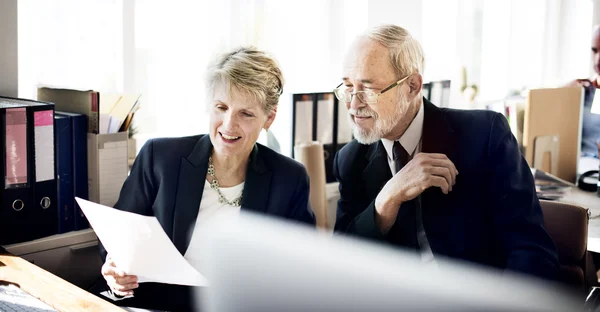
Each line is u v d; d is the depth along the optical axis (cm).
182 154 196
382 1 318
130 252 154
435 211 207
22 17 222
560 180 318
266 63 188
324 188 251
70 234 210
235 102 185
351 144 230
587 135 385
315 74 298
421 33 341
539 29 401
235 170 194
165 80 255
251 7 273
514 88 395
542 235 194
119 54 243
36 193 201
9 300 148
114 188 220
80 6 233
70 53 233
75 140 211
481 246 205
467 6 361
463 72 366
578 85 394
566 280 196
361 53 213
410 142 219
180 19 255
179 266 150
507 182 201
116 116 224
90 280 218
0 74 216
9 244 198
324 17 297
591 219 262
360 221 210
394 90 212
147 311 168
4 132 190
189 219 189
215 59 190
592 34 420
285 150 256
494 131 207
